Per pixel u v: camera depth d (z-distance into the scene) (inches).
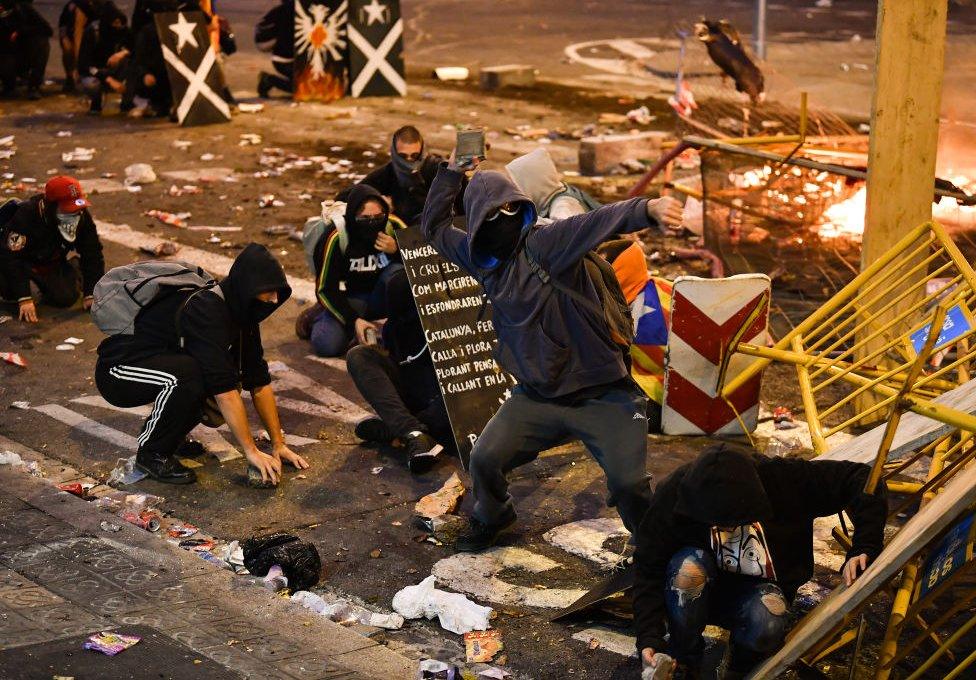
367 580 212.5
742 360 265.3
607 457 198.5
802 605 198.5
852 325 312.7
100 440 270.1
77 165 552.7
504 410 207.5
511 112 660.7
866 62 762.8
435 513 231.6
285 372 313.7
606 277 200.2
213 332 244.1
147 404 253.0
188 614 185.0
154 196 494.3
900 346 255.9
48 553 204.5
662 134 547.2
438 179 207.3
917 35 262.5
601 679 181.0
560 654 187.8
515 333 197.9
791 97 470.3
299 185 510.3
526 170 274.7
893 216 272.4
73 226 346.6
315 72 691.4
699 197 391.5
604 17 1025.5
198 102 636.1
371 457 263.4
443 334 263.0
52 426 277.7
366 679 169.6
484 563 217.6
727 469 157.8
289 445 269.0
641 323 274.5
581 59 830.5
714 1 1090.1
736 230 366.6
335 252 308.2
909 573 164.4
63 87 749.9
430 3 1169.4
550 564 217.5
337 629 185.6
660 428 272.8
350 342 323.0
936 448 223.3
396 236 267.4
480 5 1138.0
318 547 224.4
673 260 397.1
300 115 658.8
